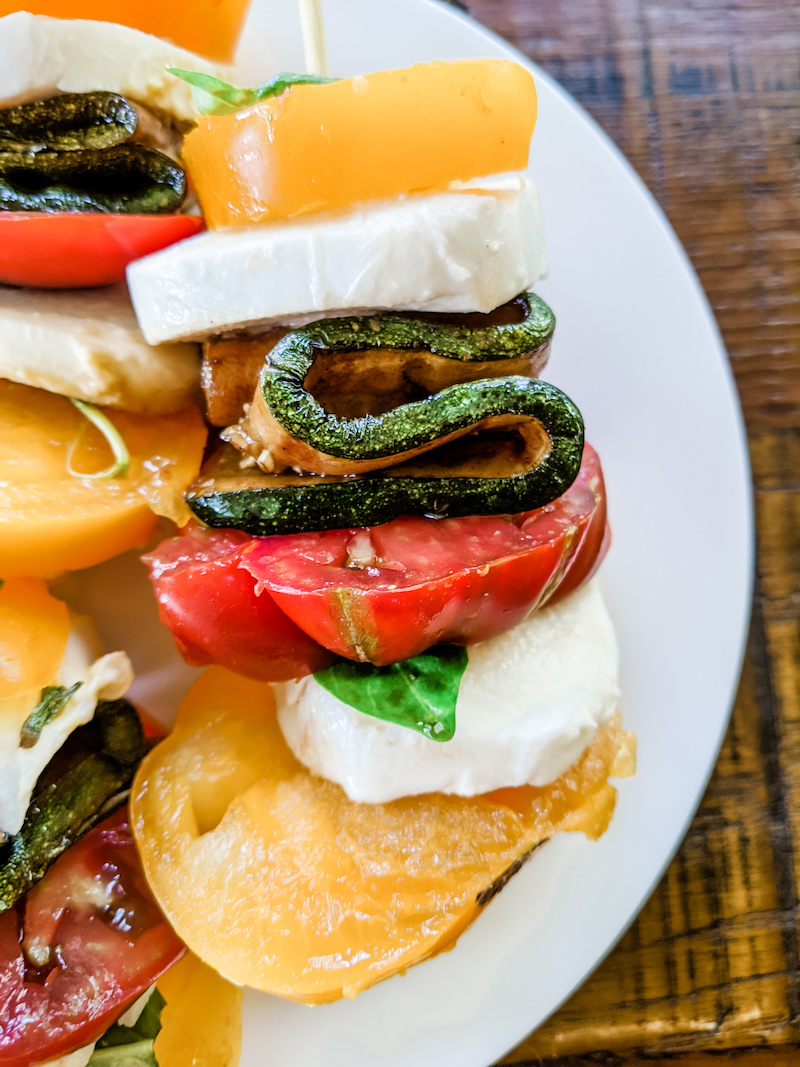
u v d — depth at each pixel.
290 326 0.19
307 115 0.18
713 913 0.25
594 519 0.21
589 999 0.24
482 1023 0.23
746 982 0.25
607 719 0.22
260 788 0.22
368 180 0.18
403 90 0.18
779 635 0.26
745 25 0.26
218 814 0.22
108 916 0.21
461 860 0.21
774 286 0.26
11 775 0.20
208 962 0.21
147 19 0.20
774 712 0.25
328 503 0.19
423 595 0.19
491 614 0.19
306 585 0.19
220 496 0.19
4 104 0.19
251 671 0.20
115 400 0.20
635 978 0.25
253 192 0.18
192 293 0.19
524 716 0.21
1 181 0.19
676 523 0.24
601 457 0.24
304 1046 0.22
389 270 0.18
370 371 0.19
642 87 0.25
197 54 0.21
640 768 0.24
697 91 0.26
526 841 0.21
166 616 0.20
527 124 0.19
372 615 0.19
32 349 0.20
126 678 0.21
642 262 0.24
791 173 0.26
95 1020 0.20
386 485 0.19
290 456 0.19
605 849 0.23
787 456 0.26
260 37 0.22
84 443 0.20
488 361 0.19
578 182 0.23
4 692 0.20
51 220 0.19
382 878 0.21
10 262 0.20
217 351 0.20
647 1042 0.24
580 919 0.23
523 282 0.19
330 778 0.21
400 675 0.20
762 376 0.26
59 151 0.19
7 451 0.20
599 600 0.22
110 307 0.21
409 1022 0.22
